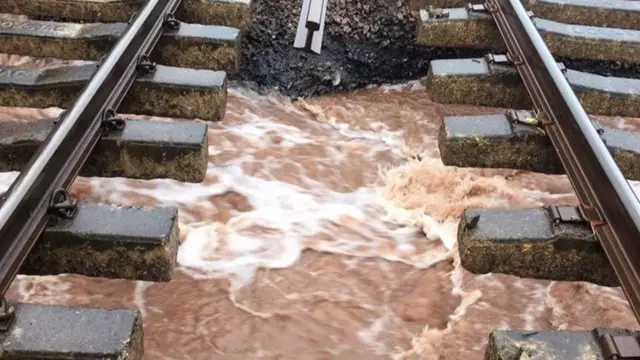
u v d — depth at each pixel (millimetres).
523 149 4172
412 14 5848
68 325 2635
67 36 5090
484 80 4820
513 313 3469
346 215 4105
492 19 5457
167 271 3229
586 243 3287
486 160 4223
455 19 5465
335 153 4734
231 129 4863
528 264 3369
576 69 5547
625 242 3115
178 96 4430
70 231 3113
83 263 3189
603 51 5469
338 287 3584
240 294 3496
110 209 3256
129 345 2617
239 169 4406
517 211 3438
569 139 3910
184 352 3172
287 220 4012
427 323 3412
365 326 3373
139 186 4133
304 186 4336
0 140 3891
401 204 4203
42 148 3279
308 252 3795
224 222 3941
